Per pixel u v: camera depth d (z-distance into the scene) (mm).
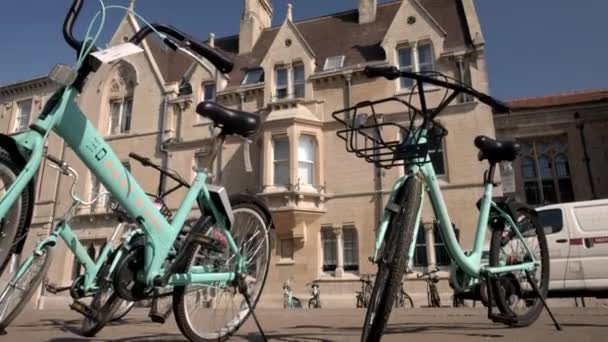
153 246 2775
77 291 4562
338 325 4531
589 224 9328
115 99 24141
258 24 26047
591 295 9086
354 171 18328
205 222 3061
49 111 2422
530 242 3965
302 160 18688
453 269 3516
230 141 20703
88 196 21859
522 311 3820
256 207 3520
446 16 20781
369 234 17328
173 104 22359
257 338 3338
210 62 3133
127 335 3881
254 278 3381
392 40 19578
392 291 2270
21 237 2207
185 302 2975
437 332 3607
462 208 16312
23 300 4676
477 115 17203
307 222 17984
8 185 2203
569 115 20672
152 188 21234
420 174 2803
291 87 20453
